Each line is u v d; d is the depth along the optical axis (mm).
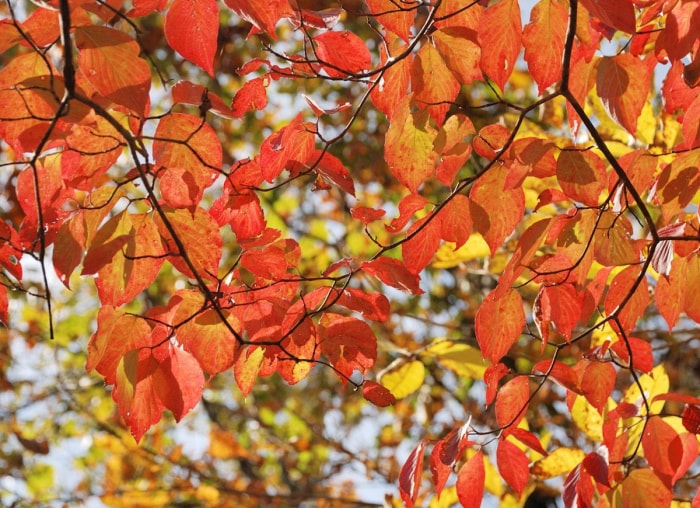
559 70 1981
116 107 1998
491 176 2043
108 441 4766
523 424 2520
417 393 5203
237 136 5711
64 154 2014
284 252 2176
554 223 2105
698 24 1920
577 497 2135
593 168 1991
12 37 1928
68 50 1831
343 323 2156
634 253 2090
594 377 2182
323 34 2072
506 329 2107
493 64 1987
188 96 1979
